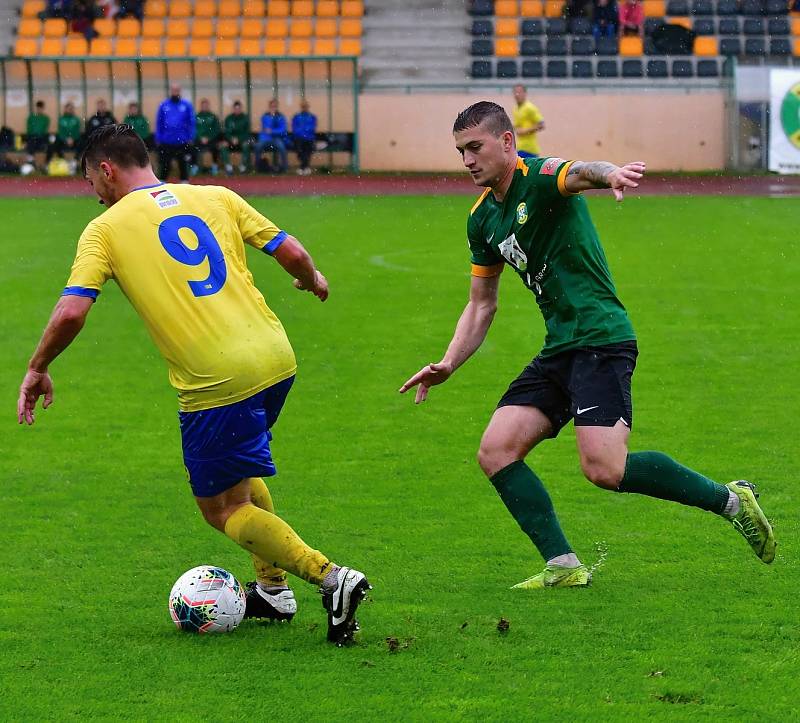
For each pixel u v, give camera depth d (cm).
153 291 1356
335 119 9106
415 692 1238
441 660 1319
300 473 2141
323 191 7675
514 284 4222
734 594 1521
